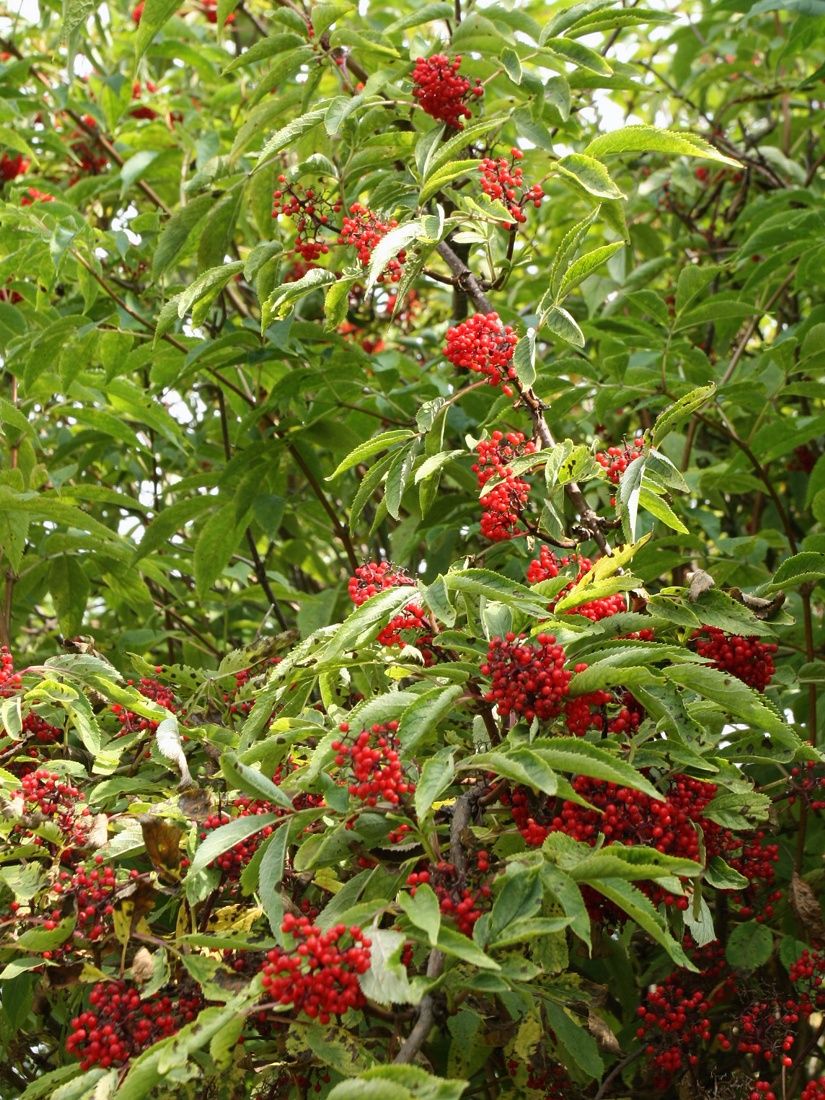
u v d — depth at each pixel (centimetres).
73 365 129
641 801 80
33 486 130
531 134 109
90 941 83
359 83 126
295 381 125
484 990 73
